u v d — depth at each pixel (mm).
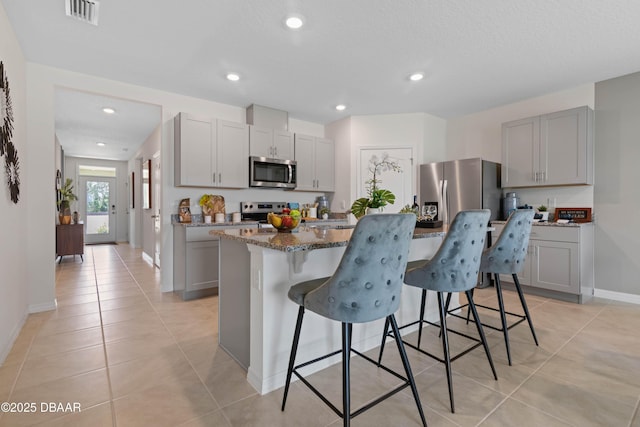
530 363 1994
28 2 2051
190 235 3352
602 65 2998
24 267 2705
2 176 2031
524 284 3559
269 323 1699
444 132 4801
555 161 3469
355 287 1273
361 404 1587
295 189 4543
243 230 2295
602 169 3373
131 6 2107
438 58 2850
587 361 2016
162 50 2703
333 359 1989
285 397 1542
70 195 6000
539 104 3830
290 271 1790
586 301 3273
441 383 1776
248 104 4141
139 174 7188
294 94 3766
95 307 3078
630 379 1806
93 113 4391
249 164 4035
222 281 2195
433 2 2076
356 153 4633
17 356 2064
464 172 3936
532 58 2848
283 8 2143
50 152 2971
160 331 2492
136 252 6578
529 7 2123
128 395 1651
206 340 2330
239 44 2609
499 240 2086
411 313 2498
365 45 2623
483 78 3289
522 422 1450
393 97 3854
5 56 2115
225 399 1624
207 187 3973
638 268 3197
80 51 2703
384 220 1245
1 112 1988
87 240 8164
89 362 1991
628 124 3215
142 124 4910
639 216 3180
